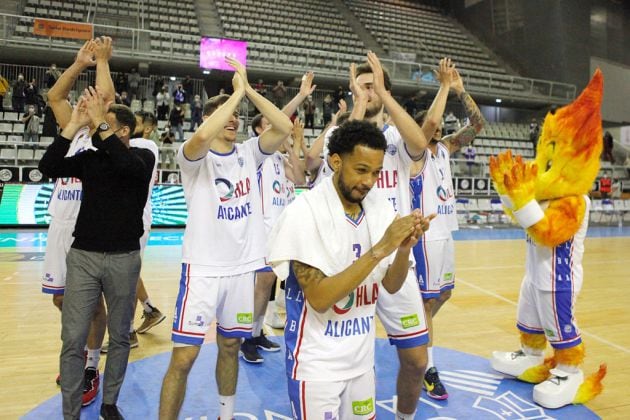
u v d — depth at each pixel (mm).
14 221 10727
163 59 15945
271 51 17922
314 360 1755
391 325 2471
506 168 3158
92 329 3084
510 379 3523
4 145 12734
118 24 17594
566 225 3064
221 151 2670
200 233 2576
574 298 3197
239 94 2541
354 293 1784
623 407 3129
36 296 5543
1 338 4191
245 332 2686
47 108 12531
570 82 20625
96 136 2547
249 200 2723
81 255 2602
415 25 24281
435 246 3287
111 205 2623
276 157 4547
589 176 3129
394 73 18672
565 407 3105
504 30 23250
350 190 1688
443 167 3480
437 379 3232
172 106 15586
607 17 21828
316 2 23438
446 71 2953
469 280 6988
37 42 14758
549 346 4312
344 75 17734
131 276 2686
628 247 10500
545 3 21062
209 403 3076
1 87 13805
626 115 22125
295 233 1703
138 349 3984
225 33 18703
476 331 4652
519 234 12422
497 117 22016
